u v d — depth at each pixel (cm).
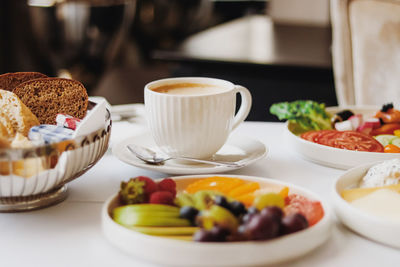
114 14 315
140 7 416
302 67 228
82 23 314
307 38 289
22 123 78
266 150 92
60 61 339
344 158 87
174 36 432
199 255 55
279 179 85
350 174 77
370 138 94
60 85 85
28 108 82
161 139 89
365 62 159
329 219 62
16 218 71
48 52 335
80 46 328
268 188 71
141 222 60
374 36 158
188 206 62
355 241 65
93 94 365
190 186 72
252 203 66
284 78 234
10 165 65
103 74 376
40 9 314
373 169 76
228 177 74
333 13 162
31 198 73
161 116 86
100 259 60
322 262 60
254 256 55
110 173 88
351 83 162
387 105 105
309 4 338
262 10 384
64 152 67
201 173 81
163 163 89
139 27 427
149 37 434
